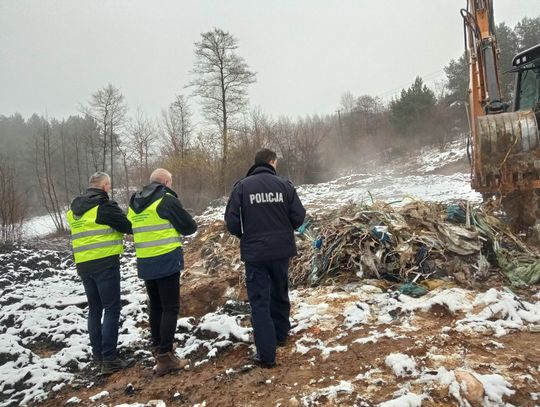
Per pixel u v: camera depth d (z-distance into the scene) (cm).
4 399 411
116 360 434
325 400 316
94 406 367
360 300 493
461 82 3591
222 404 333
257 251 380
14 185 1862
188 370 407
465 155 2516
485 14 790
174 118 2992
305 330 443
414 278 536
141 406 345
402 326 418
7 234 1655
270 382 354
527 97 762
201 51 2980
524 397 295
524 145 611
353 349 385
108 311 434
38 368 453
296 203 402
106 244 434
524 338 371
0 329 607
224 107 2981
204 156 2627
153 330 445
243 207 389
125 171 2969
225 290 576
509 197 642
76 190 3538
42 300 721
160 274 400
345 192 1719
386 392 316
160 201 407
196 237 1098
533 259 541
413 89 3650
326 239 626
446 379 312
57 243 1667
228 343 435
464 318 414
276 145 2955
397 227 600
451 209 640
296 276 618
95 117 3262
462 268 535
